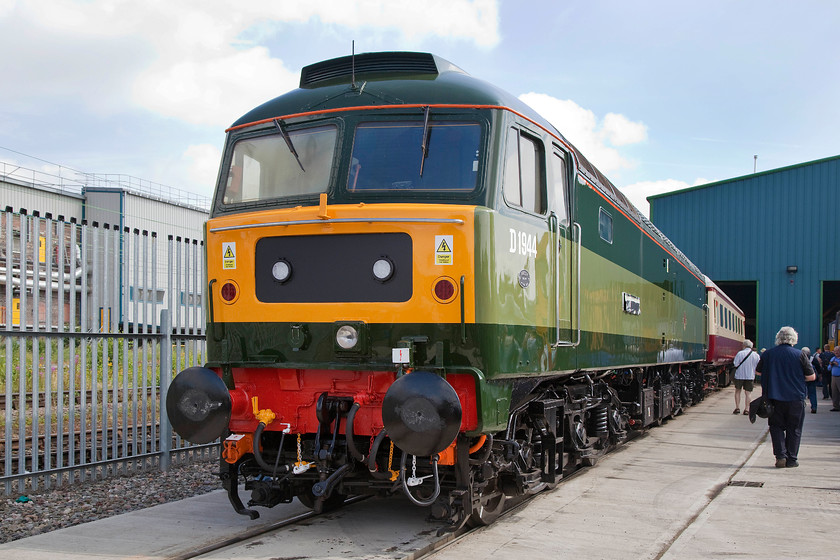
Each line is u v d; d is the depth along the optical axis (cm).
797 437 962
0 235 880
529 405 689
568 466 865
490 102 605
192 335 960
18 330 747
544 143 685
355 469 588
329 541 581
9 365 742
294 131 644
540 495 779
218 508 696
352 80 647
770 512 707
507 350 575
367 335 561
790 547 590
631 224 1070
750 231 3478
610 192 958
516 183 623
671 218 3659
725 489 817
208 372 569
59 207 2481
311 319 578
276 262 592
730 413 1750
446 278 548
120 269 928
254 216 602
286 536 596
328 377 579
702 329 1995
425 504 536
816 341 3319
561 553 566
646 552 571
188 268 963
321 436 581
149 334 895
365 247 568
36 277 764
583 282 800
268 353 593
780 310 3400
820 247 3338
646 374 1287
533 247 639
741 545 594
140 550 548
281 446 584
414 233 554
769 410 967
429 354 549
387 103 619
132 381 906
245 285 603
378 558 533
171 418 564
